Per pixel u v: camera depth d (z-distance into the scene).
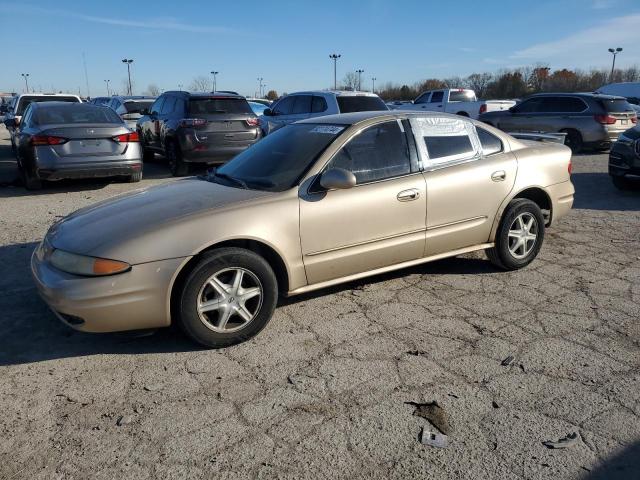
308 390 3.22
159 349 3.76
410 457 2.63
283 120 13.06
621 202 8.33
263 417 2.96
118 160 9.20
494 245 5.04
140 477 2.53
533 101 15.48
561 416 2.93
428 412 2.98
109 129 9.12
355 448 2.70
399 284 4.89
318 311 4.33
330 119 4.74
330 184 3.94
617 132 14.17
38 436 2.83
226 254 3.63
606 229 6.75
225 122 10.78
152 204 3.97
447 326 4.04
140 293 3.45
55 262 3.60
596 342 3.76
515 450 2.66
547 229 6.76
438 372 3.39
